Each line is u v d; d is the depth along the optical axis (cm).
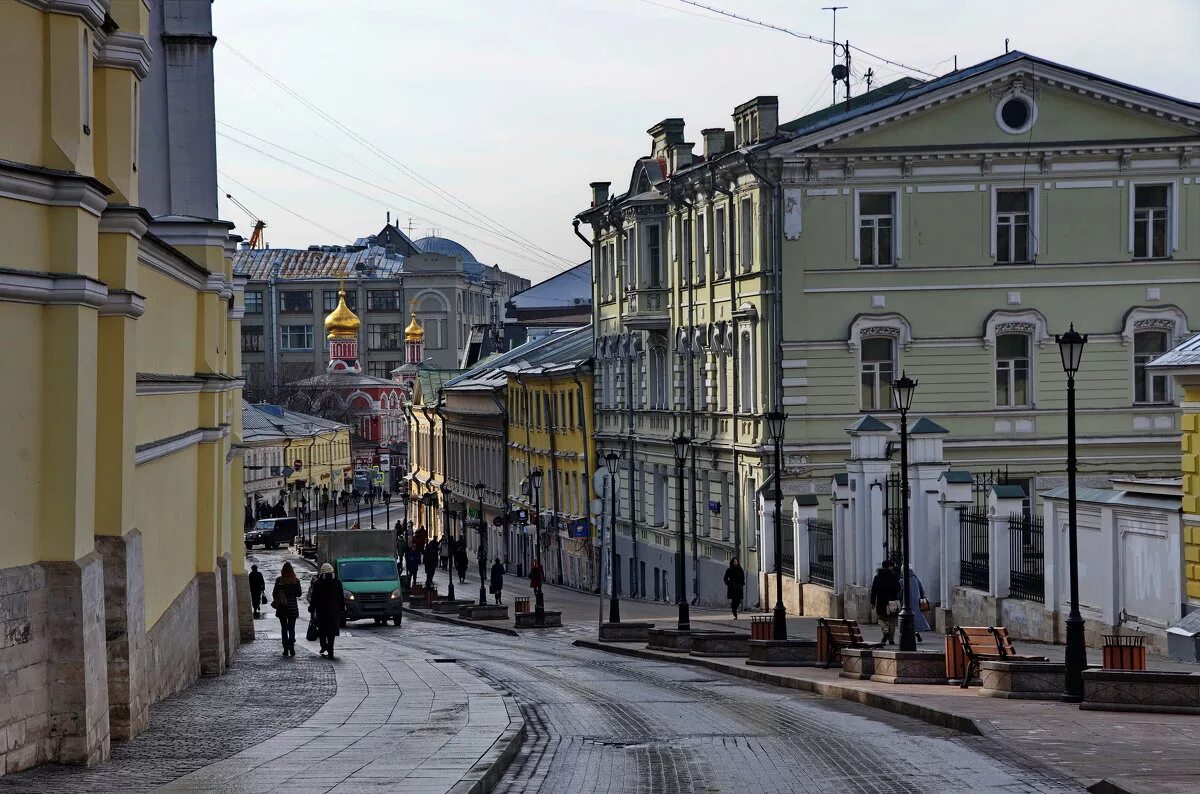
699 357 6316
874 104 5453
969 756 1848
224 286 3400
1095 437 5497
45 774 1627
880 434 4444
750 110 5600
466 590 8275
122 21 2017
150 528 2394
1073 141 5434
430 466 12488
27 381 1691
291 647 3872
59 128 1736
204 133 3516
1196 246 5516
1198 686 2191
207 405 3247
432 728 2055
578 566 8100
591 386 7925
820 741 2058
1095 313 5509
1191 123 5475
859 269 5453
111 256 1975
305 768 1631
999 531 3784
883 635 3591
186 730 2077
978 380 5484
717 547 6088
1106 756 1769
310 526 13938
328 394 19788
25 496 1683
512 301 15288
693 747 2011
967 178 5456
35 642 1675
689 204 6300
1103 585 3319
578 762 1862
